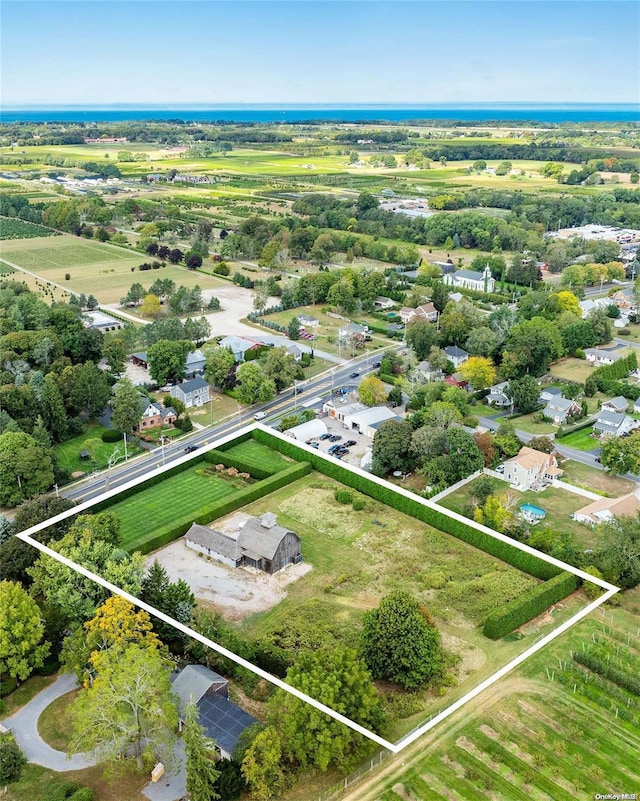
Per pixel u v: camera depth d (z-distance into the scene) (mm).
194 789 64625
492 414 152625
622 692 77938
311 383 167000
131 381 164750
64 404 143750
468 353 177250
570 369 178000
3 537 99062
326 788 67438
